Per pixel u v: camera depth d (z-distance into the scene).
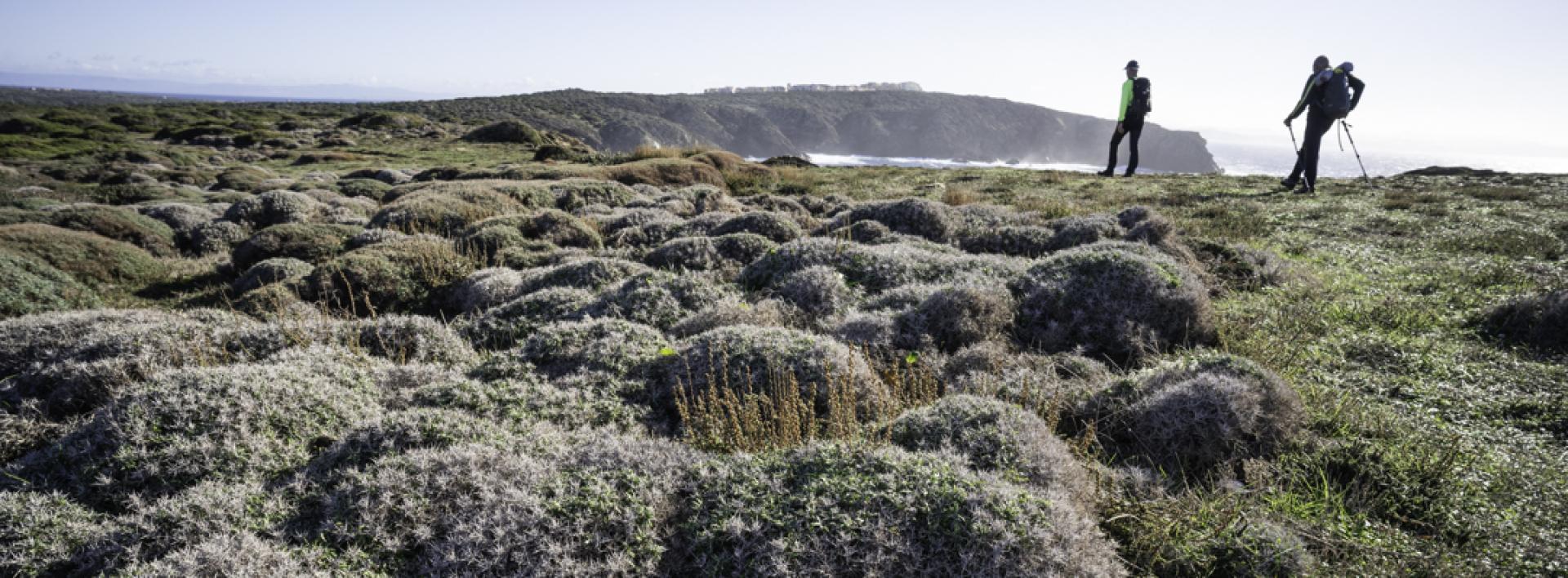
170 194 21.55
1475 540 3.88
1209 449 4.77
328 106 111.62
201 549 3.41
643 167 22.16
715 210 15.61
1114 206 15.04
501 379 5.84
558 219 12.81
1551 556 3.71
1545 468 4.57
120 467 4.22
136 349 6.26
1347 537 3.96
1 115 73.06
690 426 4.77
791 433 4.54
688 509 3.80
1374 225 12.63
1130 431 5.07
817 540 3.40
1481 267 9.42
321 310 9.02
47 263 10.27
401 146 54.78
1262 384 5.23
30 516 3.79
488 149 52.19
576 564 3.36
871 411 5.31
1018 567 3.23
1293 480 4.42
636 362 6.16
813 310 7.84
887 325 6.77
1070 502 3.89
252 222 15.52
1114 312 7.14
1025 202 15.24
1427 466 4.50
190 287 11.18
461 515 3.66
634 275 8.67
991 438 4.39
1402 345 6.76
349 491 3.87
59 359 6.36
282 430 4.66
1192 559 3.72
